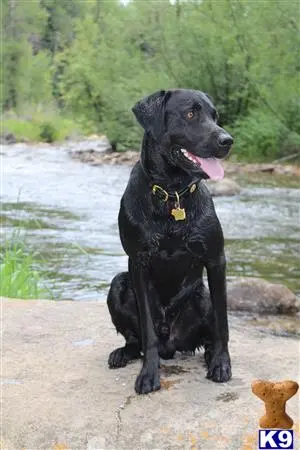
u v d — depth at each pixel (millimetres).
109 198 13273
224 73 19953
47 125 31078
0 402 3418
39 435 3148
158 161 3451
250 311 5969
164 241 3494
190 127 3426
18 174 17125
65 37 59031
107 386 3572
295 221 10641
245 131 18859
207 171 3367
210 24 19188
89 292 7027
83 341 4297
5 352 4094
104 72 24062
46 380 3672
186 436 3059
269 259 8203
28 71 45562
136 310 3797
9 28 49469
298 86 16328
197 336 3846
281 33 16438
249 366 3779
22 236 9656
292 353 4016
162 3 20656
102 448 3051
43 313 4863
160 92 3535
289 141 17594
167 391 3459
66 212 11688
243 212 11422
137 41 22766
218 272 3600
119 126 22688
